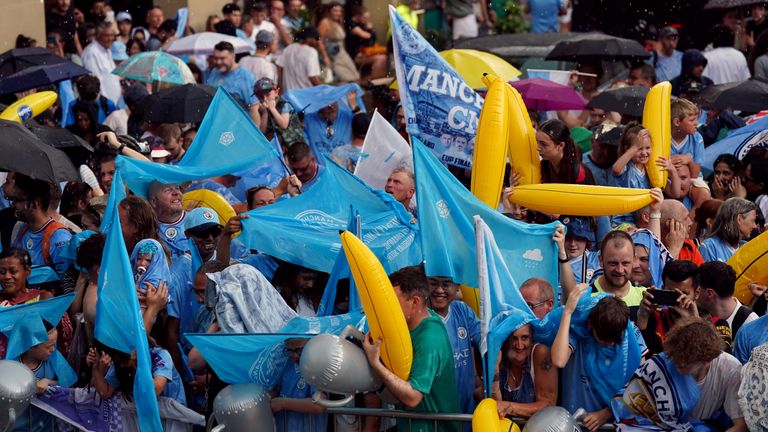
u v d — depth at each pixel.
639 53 36.53
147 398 18.53
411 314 18.27
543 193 21.16
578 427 17.62
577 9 48.72
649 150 24.33
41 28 41.22
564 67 38.59
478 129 21.20
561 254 20.03
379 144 25.45
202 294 20.52
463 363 19.50
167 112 31.14
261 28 46.12
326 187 21.88
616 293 20.25
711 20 45.31
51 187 23.19
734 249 23.36
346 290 20.72
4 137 22.77
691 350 17.48
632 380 18.11
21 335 19.45
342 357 17.58
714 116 32.19
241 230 20.89
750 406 17.30
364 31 47.66
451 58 33.56
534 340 18.38
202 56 41.72
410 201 24.47
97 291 19.28
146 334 19.28
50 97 27.94
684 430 17.88
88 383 20.19
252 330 19.22
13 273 20.86
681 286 19.70
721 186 27.30
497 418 17.55
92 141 32.81
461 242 19.38
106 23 40.66
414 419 18.48
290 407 19.20
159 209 22.77
